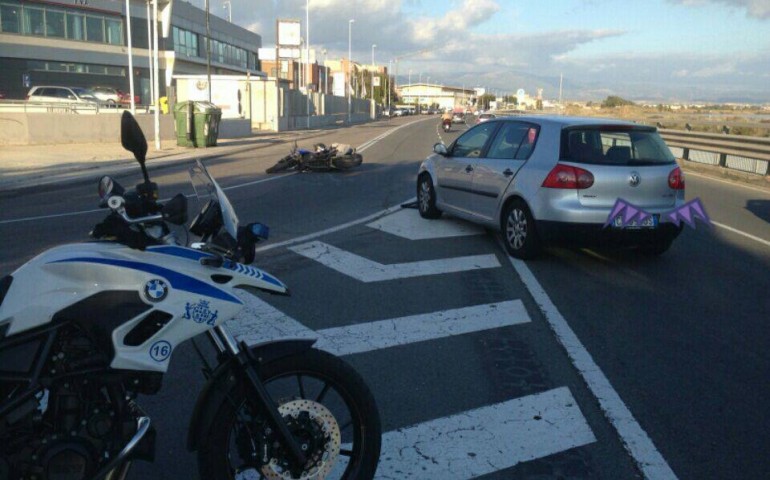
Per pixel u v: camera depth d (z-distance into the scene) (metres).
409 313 6.17
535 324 5.99
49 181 15.22
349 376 3.11
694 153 23.03
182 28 57.53
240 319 5.86
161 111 34.66
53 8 45.97
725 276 7.81
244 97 44.16
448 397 4.48
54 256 2.70
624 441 3.94
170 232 2.99
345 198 13.28
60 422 2.67
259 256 8.21
